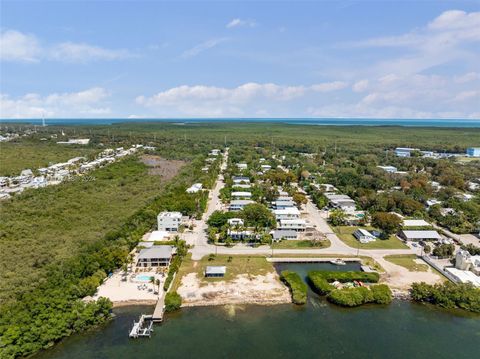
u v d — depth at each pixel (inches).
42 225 5369.1
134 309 3464.6
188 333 3110.2
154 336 3065.9
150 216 5812.0
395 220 5575.8
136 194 7593.5
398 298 3727.9
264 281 4023.1
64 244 4714.6
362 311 3489.2
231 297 3686.0
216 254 4717.0
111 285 3875.5
